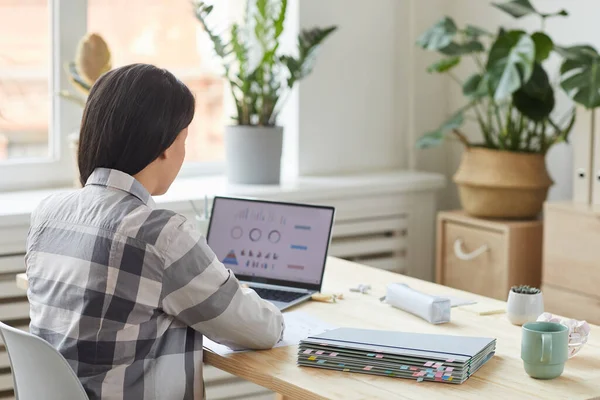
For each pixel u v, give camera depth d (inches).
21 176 142.1
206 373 138.4
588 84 127.0
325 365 72.2
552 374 69.6
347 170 163.3
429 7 166.7
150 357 70.6
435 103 169.5
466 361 68.6
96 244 70.5
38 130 144.9
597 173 129.8
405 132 168.7
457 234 148.3
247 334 74.9
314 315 87.5
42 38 143.5
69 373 66.9
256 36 144.6
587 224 125.4
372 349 71.0
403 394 66.2
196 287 70.9
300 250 97.2
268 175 147.0
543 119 136.8
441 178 159.2
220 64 159.5
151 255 69.6
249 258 98.9
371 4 161.9
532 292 85.0
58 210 74.4
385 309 89.8
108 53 134.2
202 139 160.6
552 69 149.1
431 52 168.1
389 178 156.8
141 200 72.7
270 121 147.9
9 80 142.0
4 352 125.2
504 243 139.6
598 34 141.6
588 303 126.3
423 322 85.3
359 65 161.9
